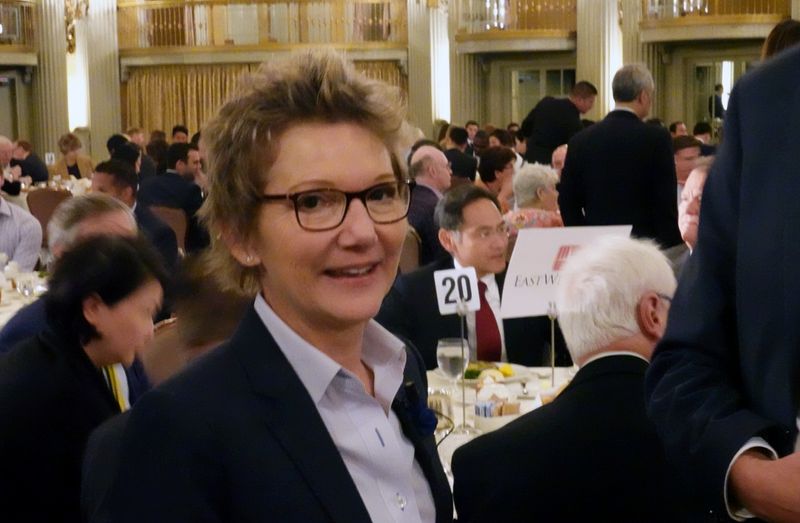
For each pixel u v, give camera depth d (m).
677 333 1.51
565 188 6.11
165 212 8.51
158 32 19.75
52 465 2.46
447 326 4.21
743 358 1.45
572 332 2.32
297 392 1.39
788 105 1.44
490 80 18.16
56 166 15.41
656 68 16.34
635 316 2.27
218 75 19.77
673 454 1.45
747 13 15.33
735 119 1.52
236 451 1.33
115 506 1.31
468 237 4.19
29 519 2.45
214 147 1.42
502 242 4.23
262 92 1.40
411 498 1.46
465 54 18.02
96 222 4.07
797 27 2.80
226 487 1.32
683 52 16.27
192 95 19.84
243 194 1.39
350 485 1.37
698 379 1.46
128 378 3.18
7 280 6.62
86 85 19.91
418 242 6.20
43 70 19.70
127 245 2.59
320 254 1.38
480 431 3.39
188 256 2.43
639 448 2.21
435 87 19.30
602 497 2.21
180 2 19.56
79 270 2.53
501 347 4.29
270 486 1.33
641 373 2.26
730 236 1.49
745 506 1.38
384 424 1.46
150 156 12.86
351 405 1.45
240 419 1.34
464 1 17.81
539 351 4.33
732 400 1.43
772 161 1.44
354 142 1.39
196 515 1.29
